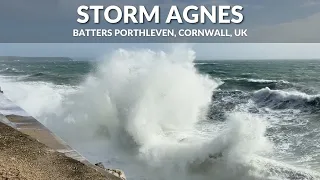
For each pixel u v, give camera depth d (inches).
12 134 255.6
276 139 391.9
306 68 1834.4
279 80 1011.3
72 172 197.3
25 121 301.4
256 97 636.7
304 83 927.7
